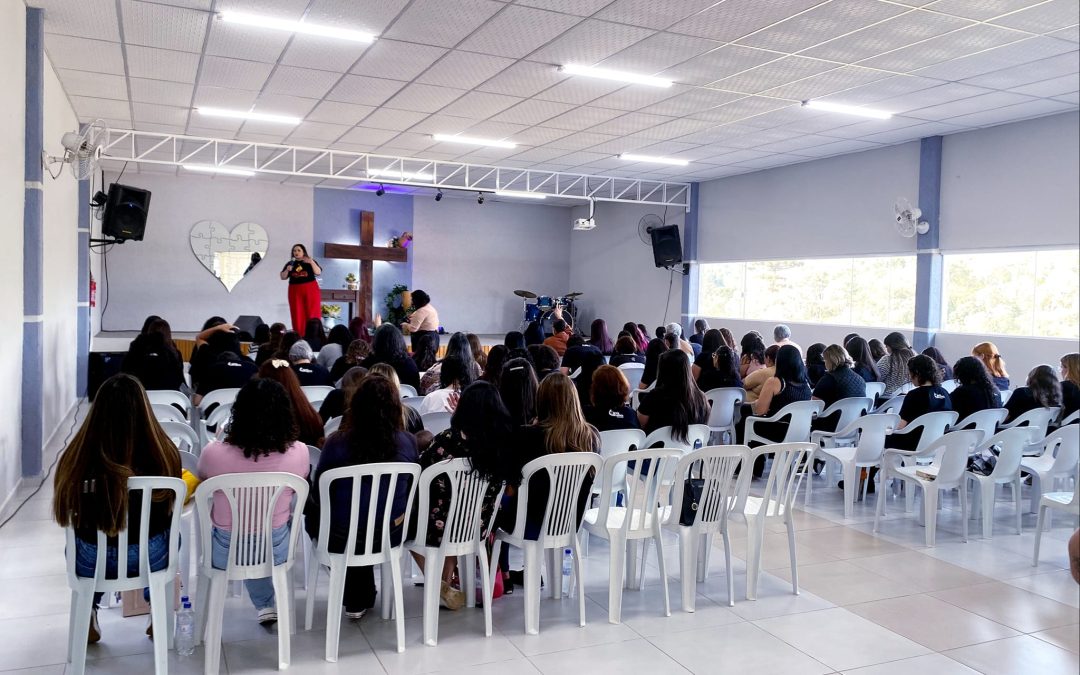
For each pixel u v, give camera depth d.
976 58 5.89
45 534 4.40
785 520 3.86
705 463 3.63
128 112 8.21
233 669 2.90
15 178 4.97
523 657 3.09
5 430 4.75
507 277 15.94
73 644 2.66
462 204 15.48
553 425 3.29
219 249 13.48
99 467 2.57
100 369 9.34
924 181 8.79
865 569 4.22
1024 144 7.84
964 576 4.12
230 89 7.20
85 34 5.67
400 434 3.10
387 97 7.43
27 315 5.40
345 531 3.01
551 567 3.71
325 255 14.03
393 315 14.71
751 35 5.46
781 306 11.23
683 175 11.85
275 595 3.01
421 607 3.55
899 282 9.42
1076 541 1.25
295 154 10.22
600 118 8.18
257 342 7.72
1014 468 4.81
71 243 8.31
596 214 15.62
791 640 3.32
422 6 5.01
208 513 2.81
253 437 2.87
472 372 4.83
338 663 2.99
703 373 6.36
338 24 5.38
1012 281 8.12
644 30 5.39
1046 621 3.55
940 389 5.09
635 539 3.71
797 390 5.66
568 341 8.16
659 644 3.25
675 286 13.42
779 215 11.00
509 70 6.45
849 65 6.13
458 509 3.18
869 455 5.16
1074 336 7.58
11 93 4.78
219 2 5.01
